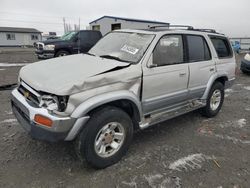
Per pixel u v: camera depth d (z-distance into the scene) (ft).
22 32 178.50
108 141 10.52
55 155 11.48
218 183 9.94
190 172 10.59
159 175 10.29
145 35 12.73
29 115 9.53
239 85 28.73
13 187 9.24
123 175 10.20
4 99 19.48
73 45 43.88
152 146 12.75
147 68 11.47
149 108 12.12
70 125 9.13
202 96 15.76
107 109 10.17
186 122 16.35
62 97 9.00
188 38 14.16
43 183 9.54
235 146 13.20
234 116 17.95
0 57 58.29
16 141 12.60
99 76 9.78
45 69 10.89
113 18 87.10
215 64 16.08
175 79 13.00
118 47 12.94
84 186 9.46
